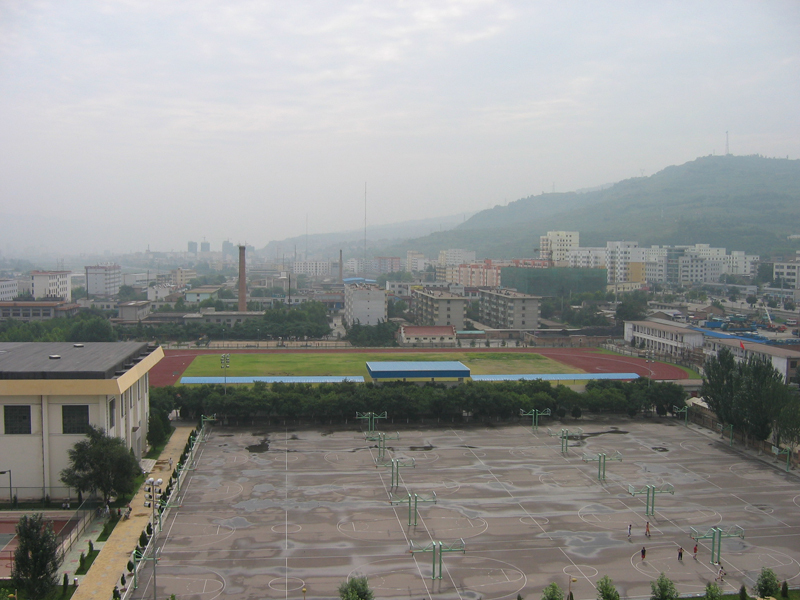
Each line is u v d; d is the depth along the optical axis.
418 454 110.38
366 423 130.12
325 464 104.31
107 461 82.31
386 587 66.12
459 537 77.94
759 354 165.88
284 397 128.12
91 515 82.19
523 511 86.06
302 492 91.88
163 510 84.12
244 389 133.12
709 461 108.19
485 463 105.88
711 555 74.44
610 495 92.19
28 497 88.31
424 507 87.06
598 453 111.25
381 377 148.12
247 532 78.56
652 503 85.00
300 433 122.56
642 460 108.44
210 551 73.56
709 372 127.12
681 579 68.94
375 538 77.38
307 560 71.69
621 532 80.12
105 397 89.38
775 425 110.94
